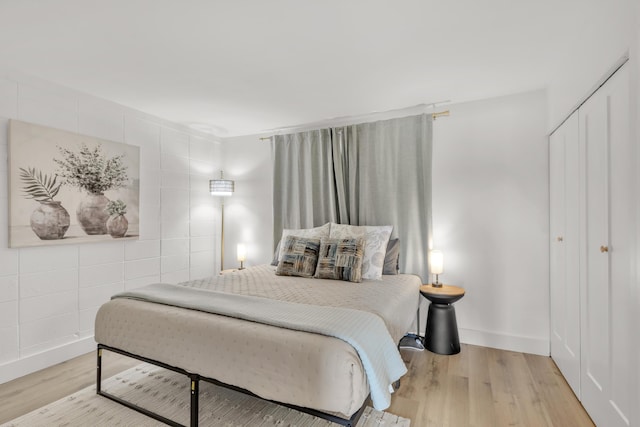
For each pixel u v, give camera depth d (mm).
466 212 2900
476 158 2871
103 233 2840
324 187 3490
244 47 2000
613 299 1541
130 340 1813
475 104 2879
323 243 2857
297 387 1329
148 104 2998
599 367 1679
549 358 2568
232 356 1477
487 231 2828
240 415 1817
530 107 2695
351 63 2213
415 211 3025
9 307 2275
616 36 1445
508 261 2758
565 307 2227
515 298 2732
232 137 4184
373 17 1700
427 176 2971
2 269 2246
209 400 1971
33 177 2383
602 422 1641
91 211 2752
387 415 1822
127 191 3043
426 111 3059
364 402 1420
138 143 3178
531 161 2691
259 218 4023
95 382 2213
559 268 2367
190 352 1592
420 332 2992
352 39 1914
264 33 1847
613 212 1546
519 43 1964
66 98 2594
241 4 1584
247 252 4094
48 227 2467
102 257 2865
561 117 2227
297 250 2891
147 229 3271
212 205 4078
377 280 2652
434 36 1885
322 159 3486
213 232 4082
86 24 1743
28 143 2354
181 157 3662
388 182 3143
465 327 2900
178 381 2207
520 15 1688
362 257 2709
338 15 1683
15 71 2291
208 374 1534
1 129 2234
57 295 2543
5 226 2258
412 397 2012
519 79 2477
